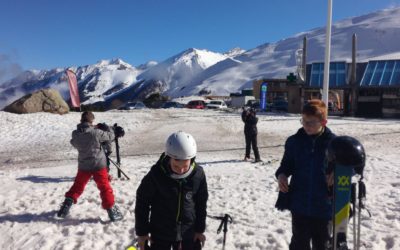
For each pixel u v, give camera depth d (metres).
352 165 2.97
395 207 6.53
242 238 5.25
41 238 5.29
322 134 3.50
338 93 49.38
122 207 6.76
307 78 40.44
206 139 18.14
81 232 5.53
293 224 3.57
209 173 10.07
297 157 3.54
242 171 10.38
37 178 9.53
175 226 3.23
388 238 5.14
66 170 10.72
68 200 6.15
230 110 44.41
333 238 3.10
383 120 30.36
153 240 3.29
